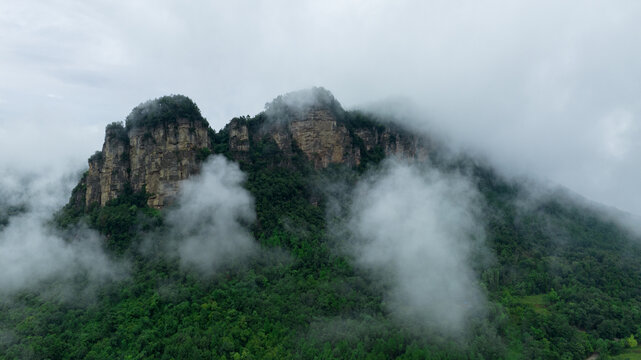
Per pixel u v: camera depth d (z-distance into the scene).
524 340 118.12
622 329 135.38
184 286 108.19
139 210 131.88
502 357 105.69
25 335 91.81
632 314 142.88
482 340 107.50
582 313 138.25
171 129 137.00
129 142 141.88
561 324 127.62
